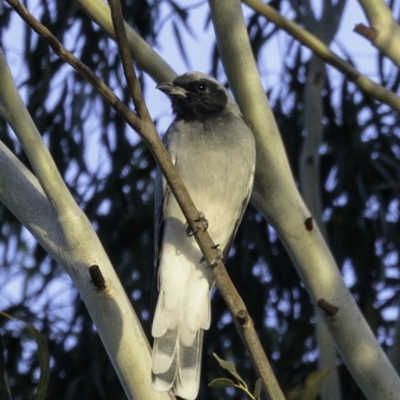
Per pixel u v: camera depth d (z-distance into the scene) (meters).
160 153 5.97
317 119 9.88
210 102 9.16
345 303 7.25
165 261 8.71
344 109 12.90
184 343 8.36
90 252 6.44
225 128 9.00
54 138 12.46
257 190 7.48
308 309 13.00
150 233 12.75
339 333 7.20
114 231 12.61
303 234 7.40
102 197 12.24
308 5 10.14
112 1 5.64
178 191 6.10
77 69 5.73
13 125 6.50
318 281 7.33
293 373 12.97
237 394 12.78
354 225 12.91
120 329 6.35
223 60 7.71
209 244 6.12
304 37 7.21
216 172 8.80
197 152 8.84
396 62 7.30
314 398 6.38
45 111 12.48
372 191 12.83
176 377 7.95
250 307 12.98
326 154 13.09
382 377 7.07
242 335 5.65
